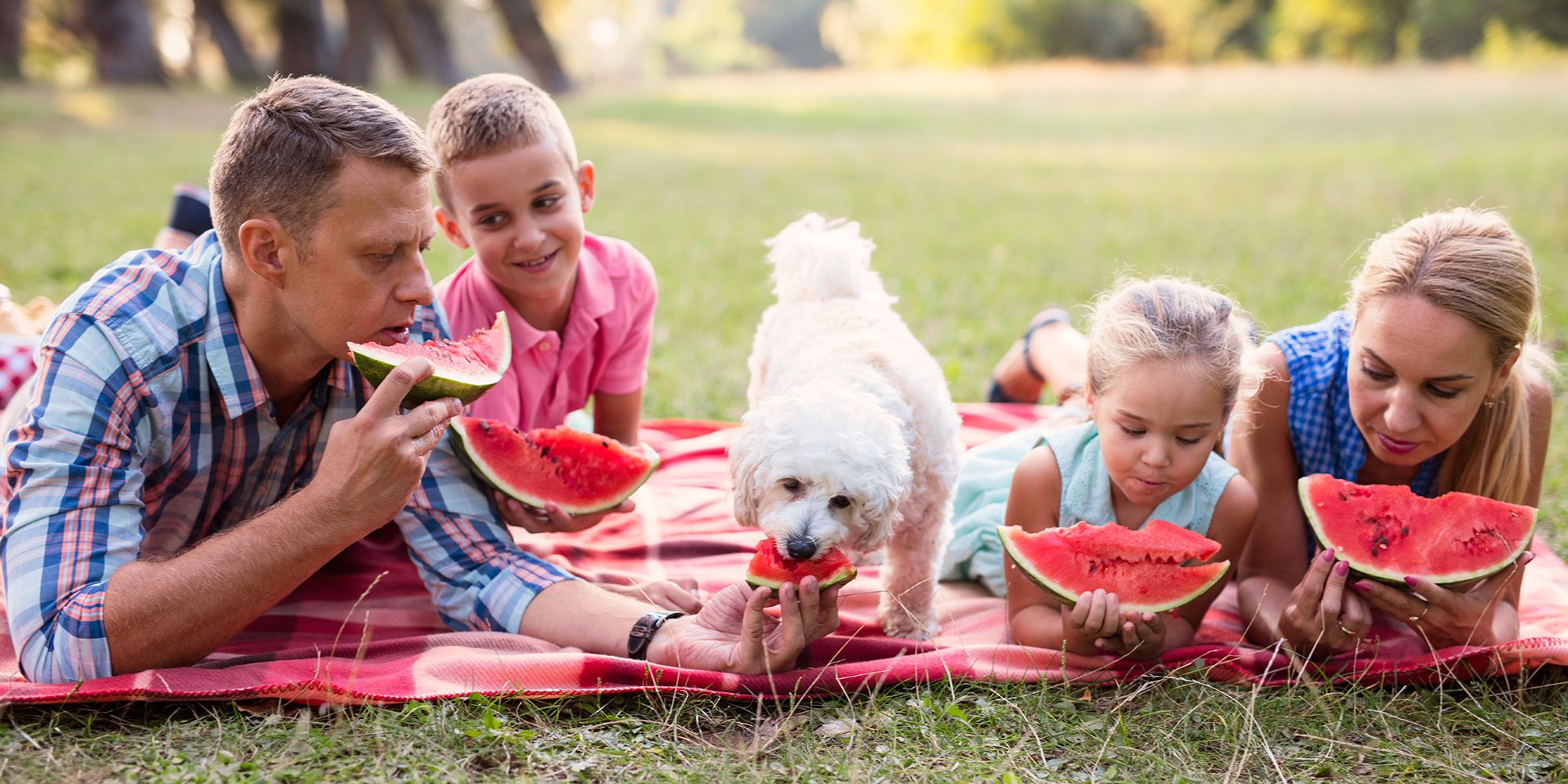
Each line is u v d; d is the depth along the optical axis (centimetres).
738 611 325
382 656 321
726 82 5366
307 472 342
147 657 284
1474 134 1992
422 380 293
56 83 2905
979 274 939
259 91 295
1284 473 369
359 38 3103
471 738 278
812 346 386
